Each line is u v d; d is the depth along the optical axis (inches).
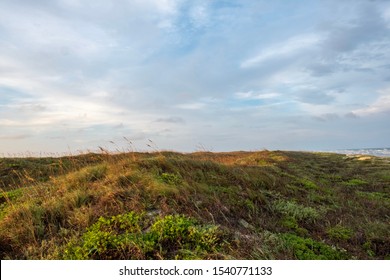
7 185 507.2
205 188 351.3
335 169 733.9
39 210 277.4
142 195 303.9
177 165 436.5
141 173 364.5
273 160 724.7
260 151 981.2
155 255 200.1
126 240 207.5
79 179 367.6
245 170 485.4
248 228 279.1
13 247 231.1
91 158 648.4
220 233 230.4
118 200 286.2
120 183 334.6
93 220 255.4
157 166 410.9
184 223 231.6
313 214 350.9
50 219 268.5
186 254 200.7
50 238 238.2
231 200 339.9
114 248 204.7
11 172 563.5
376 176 664.4
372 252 275.3
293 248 243.6
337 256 247.6
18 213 275.7
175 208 280.7
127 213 262.8
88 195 304.7
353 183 577.6
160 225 226.1
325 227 327.6
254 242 234.1
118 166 400.8
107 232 218.2
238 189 390.3
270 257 212.8
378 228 329.1
